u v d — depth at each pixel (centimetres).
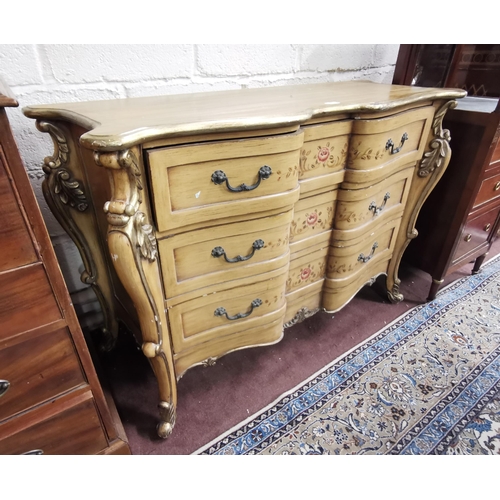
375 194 103
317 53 134
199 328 87
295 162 74
